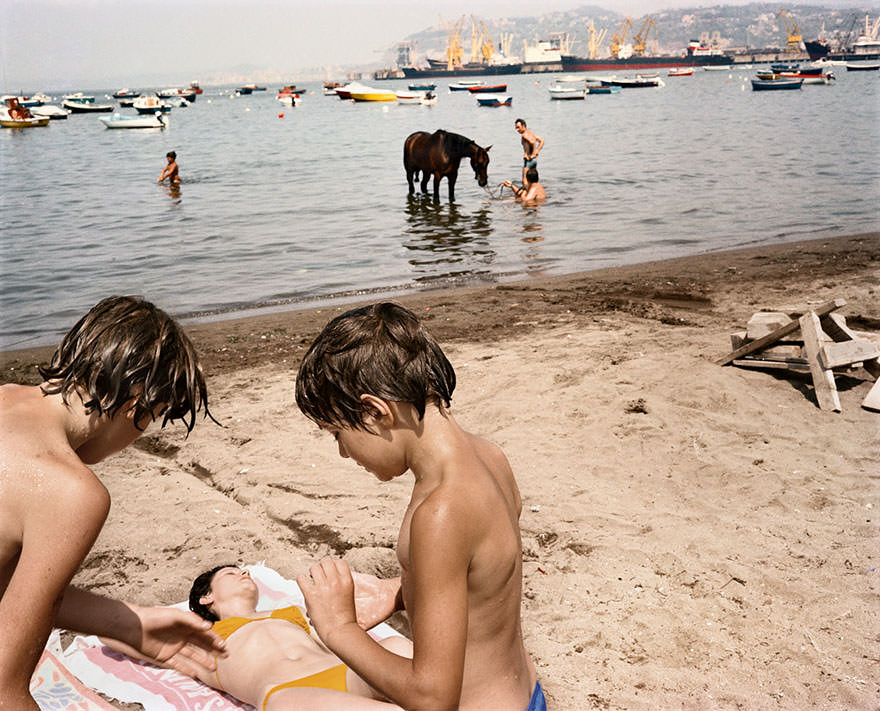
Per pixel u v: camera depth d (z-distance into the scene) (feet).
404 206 56.54
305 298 32.09
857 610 10.82
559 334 24.45
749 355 20.61
